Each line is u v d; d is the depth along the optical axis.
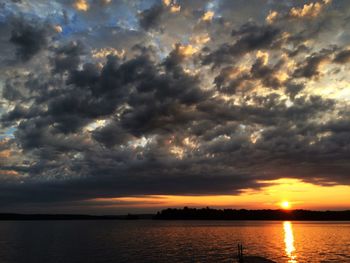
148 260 90.50
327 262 85.62
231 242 144.38
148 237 179.12
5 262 88.31
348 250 111.75
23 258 95.31
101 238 171.50
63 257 97.06
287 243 138.50
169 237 178.25
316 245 129.38
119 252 108.56
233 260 88.56
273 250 111.38
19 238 170.88
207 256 96.88
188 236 185.88
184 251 110.44
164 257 96.00
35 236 186.88
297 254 100.88
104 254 103.62
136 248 120.94
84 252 108.94
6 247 124.38
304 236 182.25
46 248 121.06
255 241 149.25
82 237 179.50
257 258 91.00
